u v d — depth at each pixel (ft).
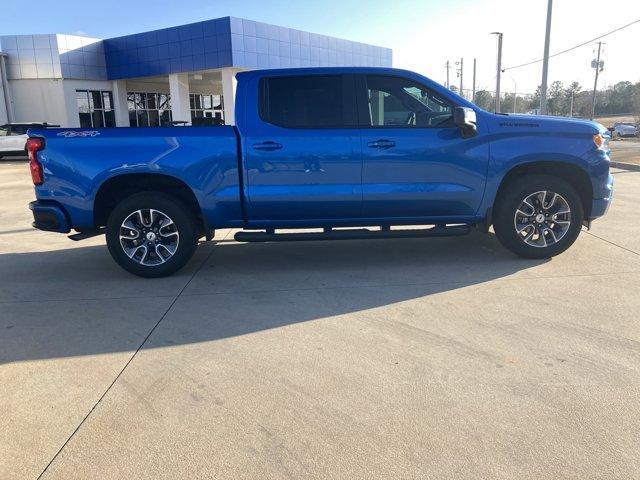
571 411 9.90
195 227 18.81
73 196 17.93
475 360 11.96
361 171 18.01
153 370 11.93
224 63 81.10
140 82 108.68
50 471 8.66
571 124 18.54
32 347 13.29
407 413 9.98
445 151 18.06
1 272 20.04
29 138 17.89
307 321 14.48
